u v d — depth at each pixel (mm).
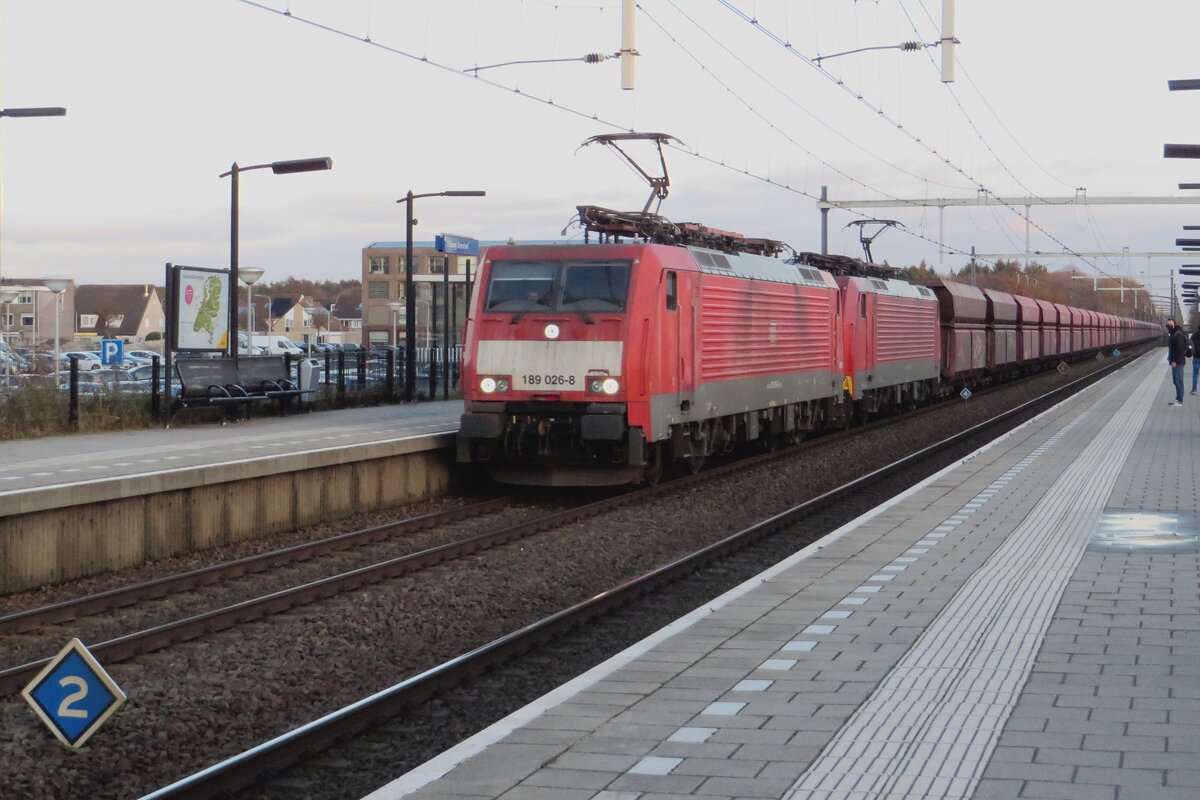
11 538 13414
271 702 9039
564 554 15312
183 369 24516
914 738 6625
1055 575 11320
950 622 9453
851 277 32688
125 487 14680
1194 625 9234
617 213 20375
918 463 26094
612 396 19188
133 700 8727
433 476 20984
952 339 45031
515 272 20062
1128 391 46188
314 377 29062
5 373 26781
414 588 12938
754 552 15680
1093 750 6367
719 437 23469
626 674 8062
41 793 7113
